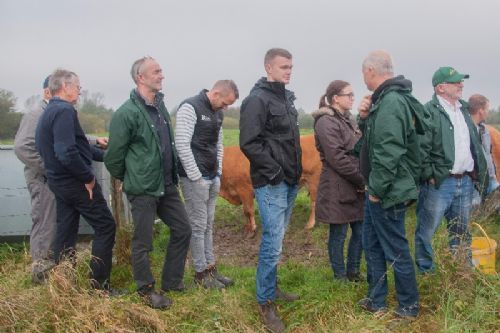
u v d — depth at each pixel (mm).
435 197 5219
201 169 5406
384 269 4684
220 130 5691
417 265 5254
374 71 4371
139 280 4859
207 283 5398
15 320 4066
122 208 6422
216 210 9602
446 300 4535
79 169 4812
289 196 4766
